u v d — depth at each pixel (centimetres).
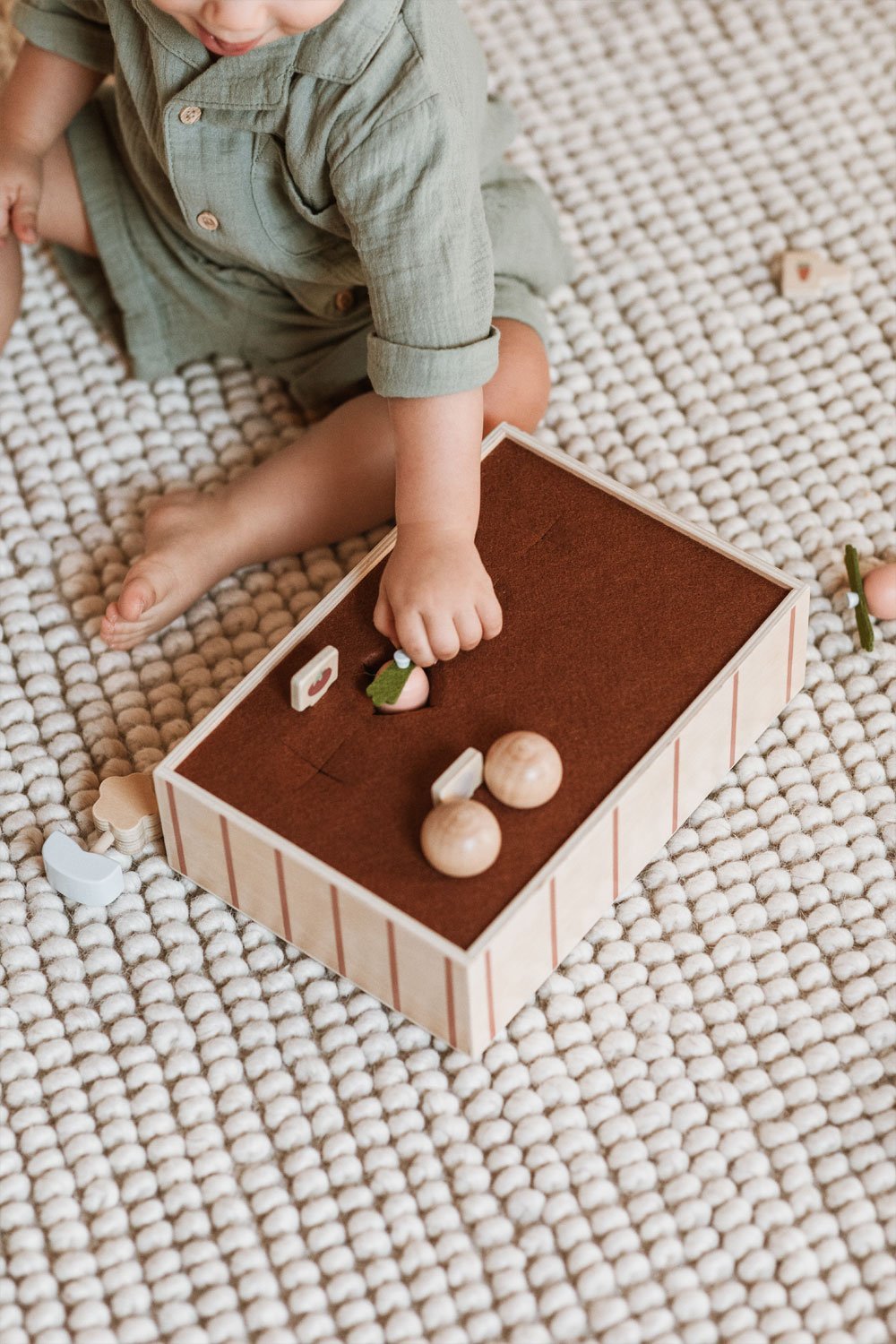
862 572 111
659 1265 85
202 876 96
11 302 118
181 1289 85
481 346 97
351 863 87
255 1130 91
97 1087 92
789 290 125
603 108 137
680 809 98
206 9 87
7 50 139
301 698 92
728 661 94
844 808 102
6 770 105
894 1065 92
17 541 116
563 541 100
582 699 93
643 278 127
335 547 116
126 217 118
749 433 119
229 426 121
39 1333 83
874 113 135
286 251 107
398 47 95
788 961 96
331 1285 85
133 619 104
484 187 117
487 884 86
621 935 97
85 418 121
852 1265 85
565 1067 92
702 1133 90
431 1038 93
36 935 98
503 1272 85
